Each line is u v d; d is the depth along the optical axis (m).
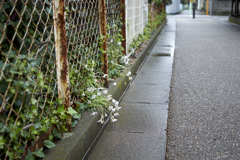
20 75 2.18
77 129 2.97
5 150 2.10
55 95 2.90
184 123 3.72
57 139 2.77
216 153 2.98
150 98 4.71
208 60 7.86
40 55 2.57
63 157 2.43
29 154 2.30
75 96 3.49
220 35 14.09
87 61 3.84
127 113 4.06
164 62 7.64
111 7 5.14
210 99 4.64
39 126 2.39
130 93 5.00
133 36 7.74
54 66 2.79
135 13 8.08
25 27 2.46
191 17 33.81
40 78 2.37
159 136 3.34
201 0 56.75
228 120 3.80
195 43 11.30
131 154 2.95
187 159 2.87
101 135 3.40
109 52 4.89
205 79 5.88
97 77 4.29
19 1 2.40
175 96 4.81
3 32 2.02
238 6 23.03
